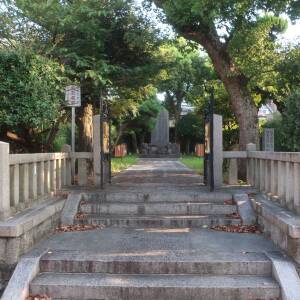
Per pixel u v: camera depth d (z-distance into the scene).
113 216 8.29
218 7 9.62
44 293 5.37
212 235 7.27
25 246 6.05
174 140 41.12
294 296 5.06
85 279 5.54
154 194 8.96
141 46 12.62
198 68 18.70
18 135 11.37
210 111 9.35
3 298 5.12
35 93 8.88
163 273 5.74
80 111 14.24
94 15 11.59
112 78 12.75
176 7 10.36
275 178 8.05
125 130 33.81
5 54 8.76
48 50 10.58
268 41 12.49
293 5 10.30
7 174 6.14
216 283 5.39
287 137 9.31
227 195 8.88
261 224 7.50
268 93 15.05
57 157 9.45
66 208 8.36
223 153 10.28
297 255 5.57
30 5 10.85
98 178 10.25
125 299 5.30
